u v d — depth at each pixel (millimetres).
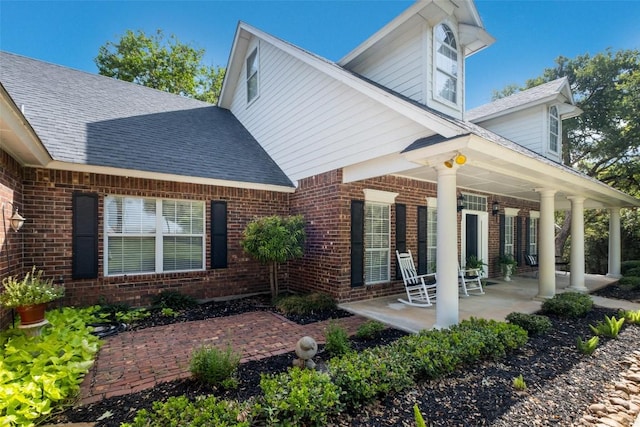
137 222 6562
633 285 9352
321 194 7262
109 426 2576
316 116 7340
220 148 8516
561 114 11320
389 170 5750
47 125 6277
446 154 4570
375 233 7551
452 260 4820
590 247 17406
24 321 4176
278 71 8711
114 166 6055
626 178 16281
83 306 5918
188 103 10758
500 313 6156
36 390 2818
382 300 7133
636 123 14438
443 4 6035
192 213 7180
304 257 7781
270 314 6137
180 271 6965
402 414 2775
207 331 5090
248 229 6918
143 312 6090
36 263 5512
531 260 12531
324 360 3854
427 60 6270
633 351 4348
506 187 9031
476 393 3162
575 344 4566
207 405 2541
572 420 2771
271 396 2656
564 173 6191
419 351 3545
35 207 5520
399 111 5090
